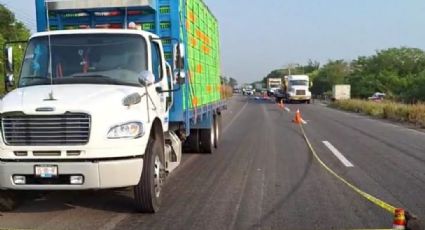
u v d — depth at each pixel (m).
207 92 14.65
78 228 7.16
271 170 12.17
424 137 20.41
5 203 8.12
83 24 10.26
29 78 8.26
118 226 7.27
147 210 7.92
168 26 10.30
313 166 12.78
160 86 8.76
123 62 8.33
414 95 54.50
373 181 10.74
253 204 8.61
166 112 9.32
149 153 7.76
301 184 10.39
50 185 7.08
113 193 9.31
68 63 8.34
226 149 16.55
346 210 8.19
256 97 96.56
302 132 22.77
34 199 8.95
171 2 10.27
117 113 7.22
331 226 7.25
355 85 87.12
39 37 8.61
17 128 7.07
